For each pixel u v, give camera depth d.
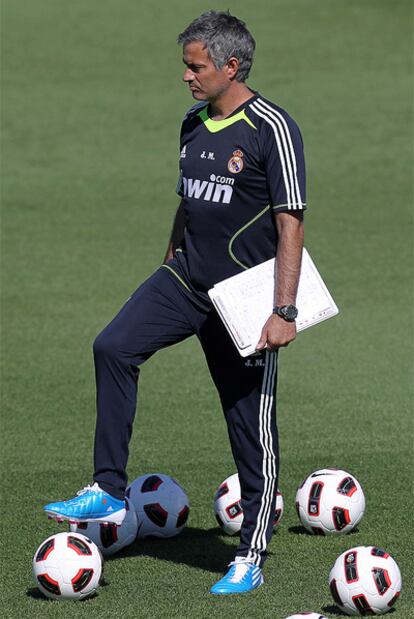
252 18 104.62
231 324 21.36
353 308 48.62
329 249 57.94
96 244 59.53
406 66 91.56
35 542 25.03
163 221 63.81
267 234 21.95
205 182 21.88
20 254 57.75
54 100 87.25
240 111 21.61
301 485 25.77
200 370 40.91
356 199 67.06
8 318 47.50
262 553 22.30
